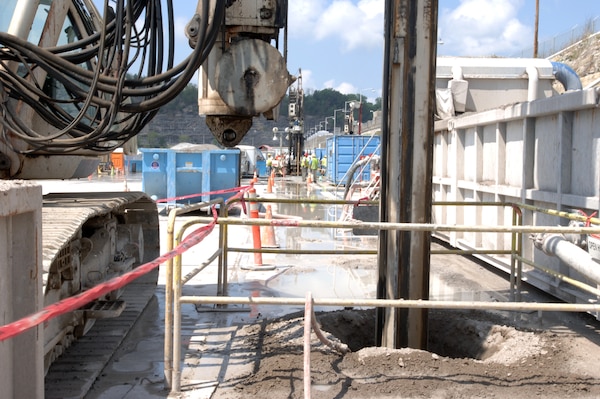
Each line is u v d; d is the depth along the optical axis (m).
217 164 16.80
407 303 4.18
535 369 4.64
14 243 2.77
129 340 5.54
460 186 10.09
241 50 5.54
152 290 7.22
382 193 5.18
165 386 4.38
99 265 5.55
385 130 5.14
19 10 4.97
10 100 5.00
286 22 5.75
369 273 8.68
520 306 4.23
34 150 5.05
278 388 4.27
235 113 5.61
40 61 4.94
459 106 11.80
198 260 9.62
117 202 5.64
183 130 136.62
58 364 4.74
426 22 4.94
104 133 5.12
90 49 5.39
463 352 5.77
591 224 5.76
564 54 37.66
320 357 4.78
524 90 12.17
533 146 7.59
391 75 5.04
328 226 4.42
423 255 5.07
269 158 47.62
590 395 4.19
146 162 16.78
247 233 12.73
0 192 2.44
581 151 6.36
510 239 8.22
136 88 5.44
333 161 31.72
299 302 4.14
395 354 4.82
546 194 7.04
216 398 4.18
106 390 4.35
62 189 21.98
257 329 5.70
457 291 7.66
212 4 5.27
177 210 4.64
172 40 5.48
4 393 2.65
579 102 6.12
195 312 6.53
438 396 4.13
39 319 2.29
